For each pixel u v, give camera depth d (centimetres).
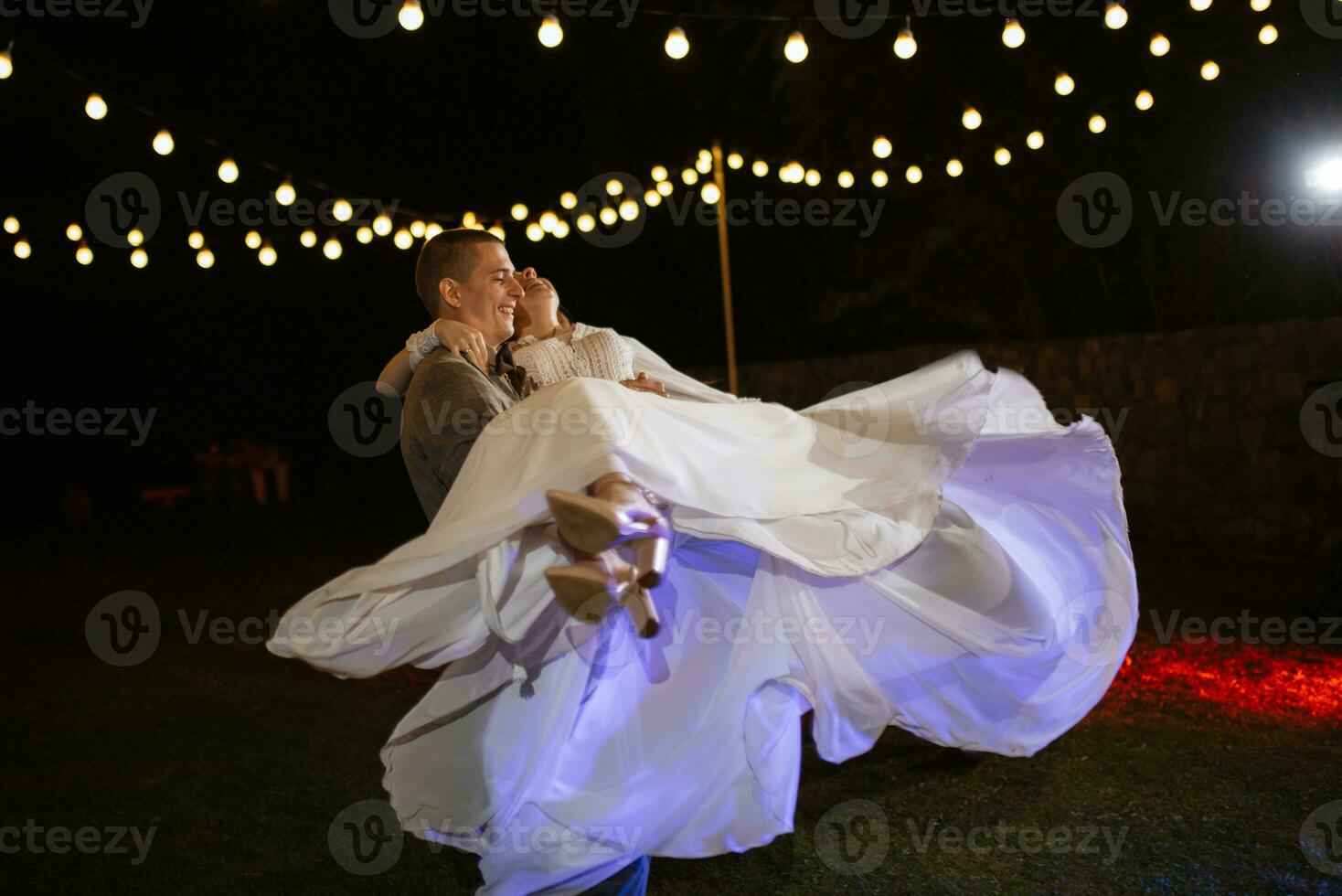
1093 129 648
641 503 225
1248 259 888
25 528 1484
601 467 236
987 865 313
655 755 271
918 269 1177
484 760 262
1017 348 1048
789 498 268
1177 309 955
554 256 1397
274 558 1061
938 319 1189
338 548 1123
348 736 469
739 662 275
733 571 283
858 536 268
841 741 285
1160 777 371
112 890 321
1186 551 854
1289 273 858
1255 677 486
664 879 318
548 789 263
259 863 338
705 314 1374
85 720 502
